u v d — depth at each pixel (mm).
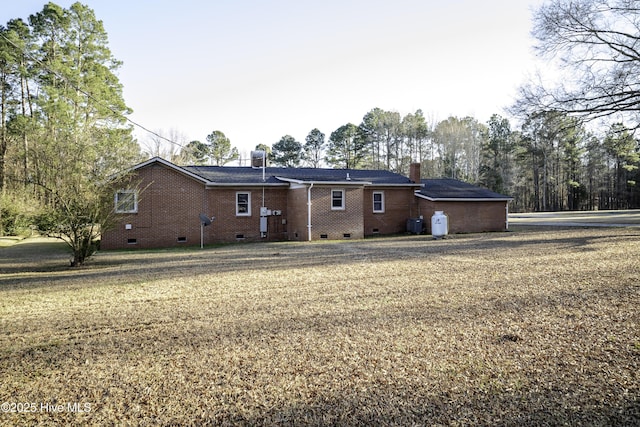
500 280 8617
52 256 16719
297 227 21922
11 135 31391
